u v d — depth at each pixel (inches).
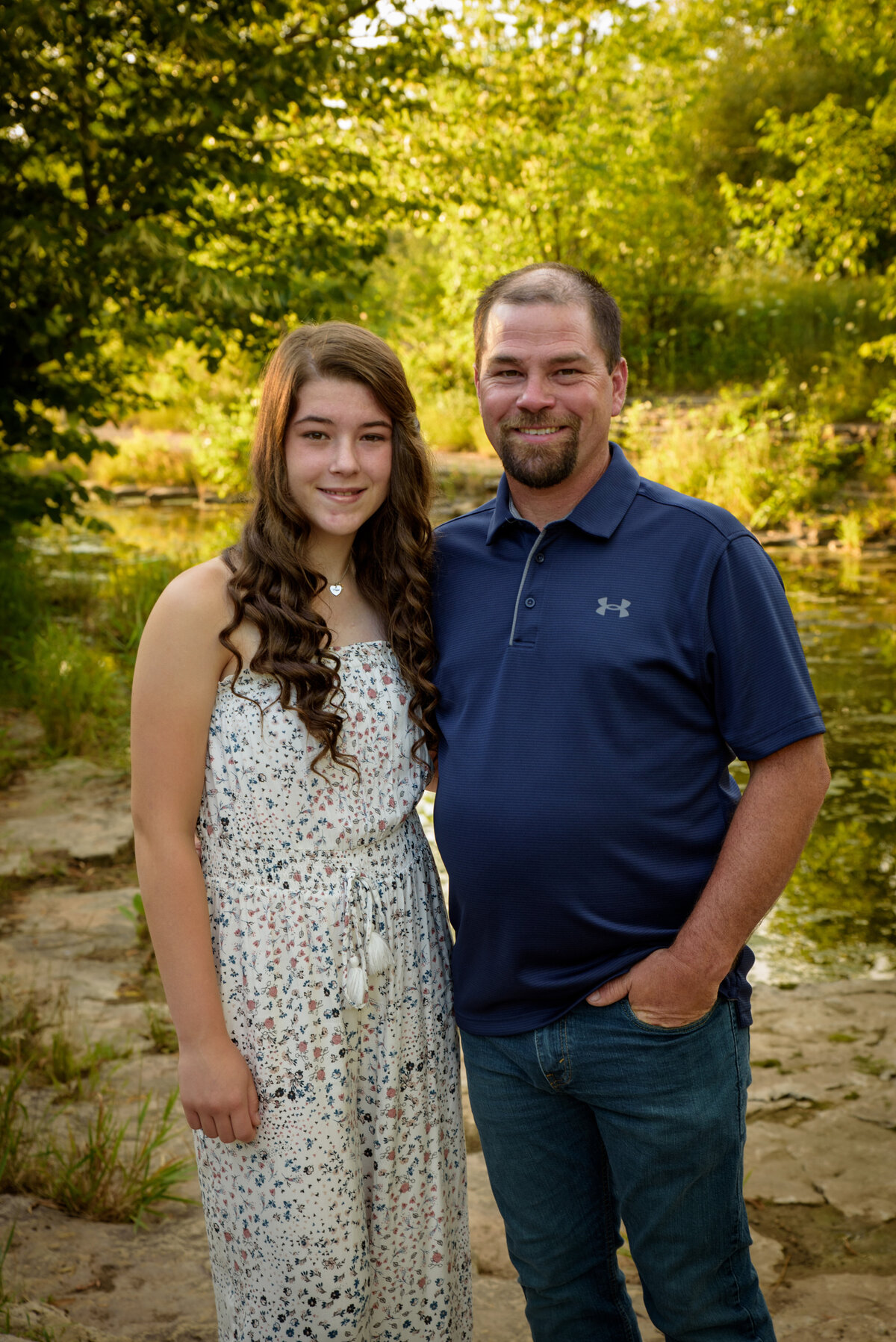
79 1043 140.0
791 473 482.6
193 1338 90.7
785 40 788.0
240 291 273.6
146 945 169.9
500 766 73.5
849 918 182.2
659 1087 71.6
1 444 324.2
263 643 71.1
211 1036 70.7
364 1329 76.7
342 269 319.9
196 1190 113.1
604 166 586.9
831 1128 128.0
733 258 707.4
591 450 76.7
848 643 322.3
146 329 312.7
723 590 71.7
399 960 75.7
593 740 71.9
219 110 280.1
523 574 76.6
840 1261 106.9
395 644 77.7
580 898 72.5
